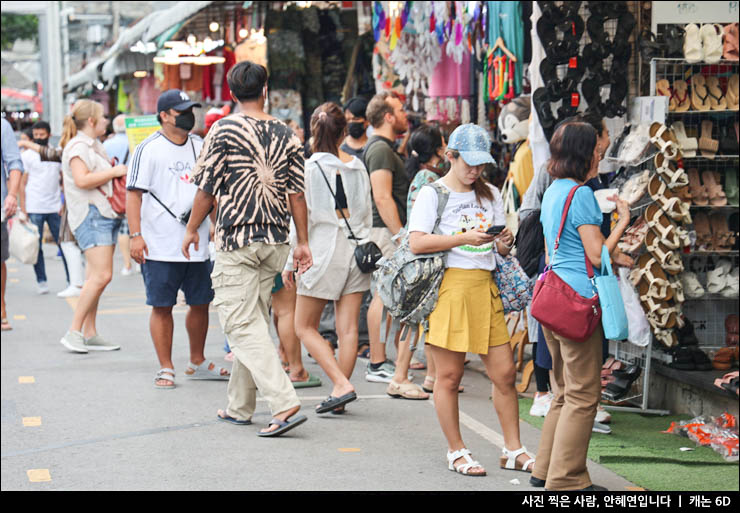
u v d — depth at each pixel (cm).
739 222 1352
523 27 1545
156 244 1331
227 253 1084
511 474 963
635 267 1231
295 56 2264
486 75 1590
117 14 6294
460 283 932
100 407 1240
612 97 1322
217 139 1066
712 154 1323
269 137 1082
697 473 989
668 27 1314
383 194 1312
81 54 6550
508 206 1428
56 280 2650
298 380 1371
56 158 2362
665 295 1216
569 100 1314
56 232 2391
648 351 1244
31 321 1952
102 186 1606
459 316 930
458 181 941
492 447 1064
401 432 1122
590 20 1316
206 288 1375
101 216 1611
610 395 1258
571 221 863
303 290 1184
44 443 1073
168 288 1348
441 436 1106
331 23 2312
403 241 944
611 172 1318
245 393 1148
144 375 1440
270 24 2284
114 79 3269
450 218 935
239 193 1072
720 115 1366
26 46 9144
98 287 1625
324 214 1184
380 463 998
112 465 989
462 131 925
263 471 969
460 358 953
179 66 2655
